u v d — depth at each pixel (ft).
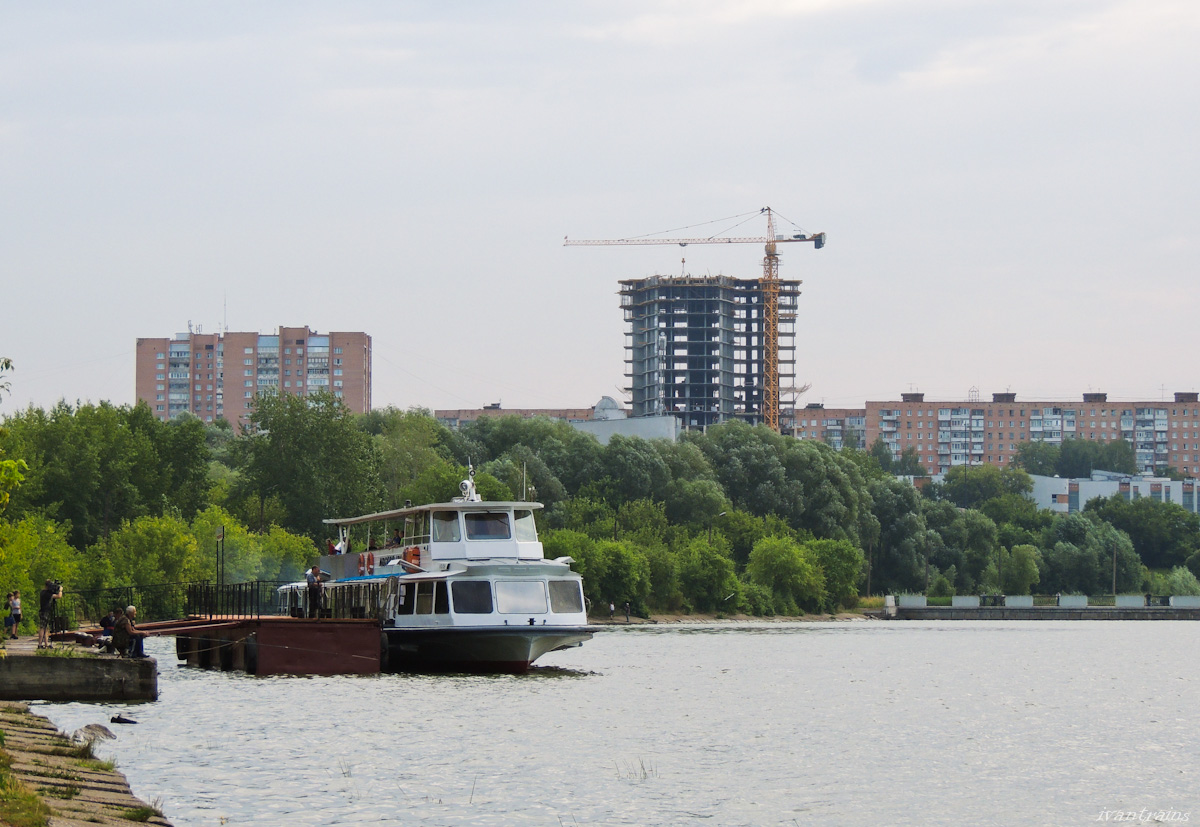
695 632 596.70
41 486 525.34
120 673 226.58
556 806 147.84
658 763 180.96
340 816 138.21
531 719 224.53
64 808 115.34
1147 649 510.99
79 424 595.47
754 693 286.66
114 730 192.95
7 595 329.52
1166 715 257.55
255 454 654.94
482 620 286.87
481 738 199.11
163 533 500.74
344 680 282.77
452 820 138.51
